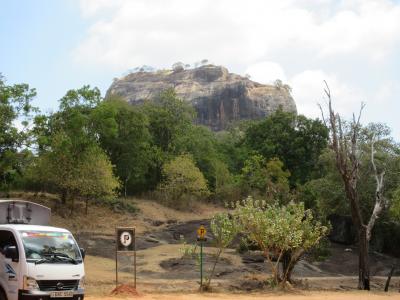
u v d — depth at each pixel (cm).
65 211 5159
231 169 8100
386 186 4288
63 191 5316
